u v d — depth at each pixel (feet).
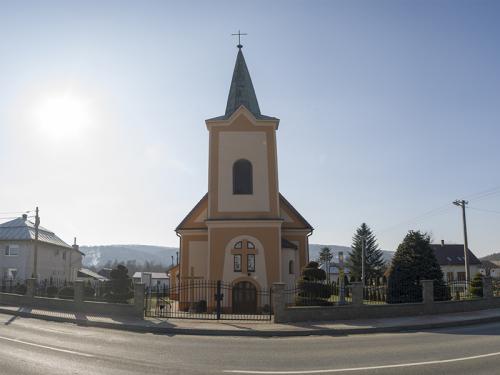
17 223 175.63
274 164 94.07
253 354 41.19
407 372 33.55
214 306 87.71
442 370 34.12
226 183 93.20
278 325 61.26
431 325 61.77
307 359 38.75
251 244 89.92
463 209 134.21
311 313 64.95
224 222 90.53
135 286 69.67
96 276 252.21
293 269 97.19
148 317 69.26
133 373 32.86
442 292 82.23
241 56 104.83
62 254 193.67
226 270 88.99
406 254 84.17
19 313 76.84
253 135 95.20
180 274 98.99
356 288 67.62
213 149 94.79
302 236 103.65
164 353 41.45
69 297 87.76
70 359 37.78
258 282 88.38
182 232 100.68
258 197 92.63
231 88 102.83
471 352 41.70
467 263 131.85
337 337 53.72
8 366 34.73
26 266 165.89
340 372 33.63
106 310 73.00
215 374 32.91
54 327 61.00
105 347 44.39
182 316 70.90
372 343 47.93
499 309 78.84
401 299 81.05
